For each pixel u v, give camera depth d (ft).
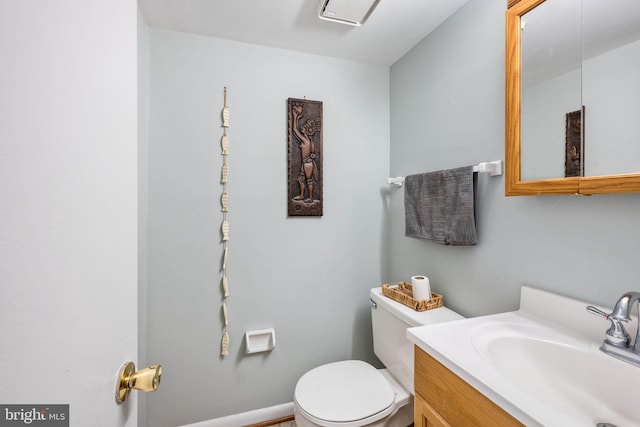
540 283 3.25
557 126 2.95
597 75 2.66
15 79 0.99
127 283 1.82
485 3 3.91
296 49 5.52
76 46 1.34
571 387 2.49
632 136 2.41
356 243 6.04
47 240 1.15
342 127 5.90
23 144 1.03
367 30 4.92
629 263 2.53
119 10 1.73
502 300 3.69
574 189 2.74
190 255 5.07
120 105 1.73
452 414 2.45
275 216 5.51
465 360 2.38
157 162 4.88
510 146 3.35
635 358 2.26
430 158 4.99
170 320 4.99
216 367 5.23
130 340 1.85
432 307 4.48
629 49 2.45
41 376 1.10
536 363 2.69
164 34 4.88
